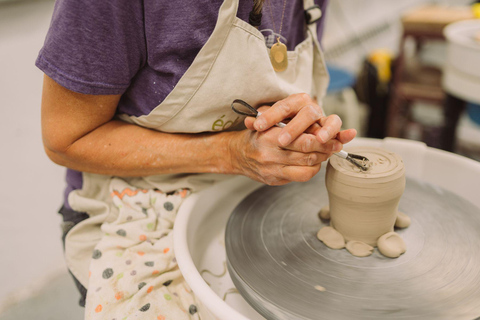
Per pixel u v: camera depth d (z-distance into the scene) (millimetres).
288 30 863
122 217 834
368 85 2668
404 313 611
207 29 717
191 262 690
